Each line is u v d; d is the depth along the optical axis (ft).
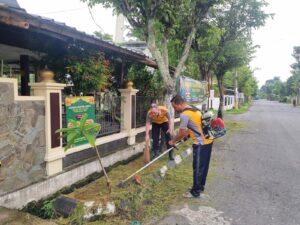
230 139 34.99
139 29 23.68
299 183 18.08
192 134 15.35
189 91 40.40
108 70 21.21
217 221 12.82
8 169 13.01
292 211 13.94
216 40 38.52
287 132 42.55
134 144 24.08
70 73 19.13
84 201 13.20
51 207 13.42
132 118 23.98
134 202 13.91
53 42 19.12
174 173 19.43
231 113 83.97
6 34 17.44
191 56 41.50
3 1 18.86
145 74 29.91
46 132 14.98
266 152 27.50
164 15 22.09
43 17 14.57
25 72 28.09
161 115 21.38
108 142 20.94
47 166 15.15
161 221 12.71
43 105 14.80
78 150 17.58
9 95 12.94
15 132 13.30
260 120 62.44
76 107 17.42
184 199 15.15
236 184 17.70
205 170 15.61
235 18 40.50
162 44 24.47
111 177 17.52
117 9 22.35
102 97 20.84
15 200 13.20
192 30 26.45
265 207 14.34
